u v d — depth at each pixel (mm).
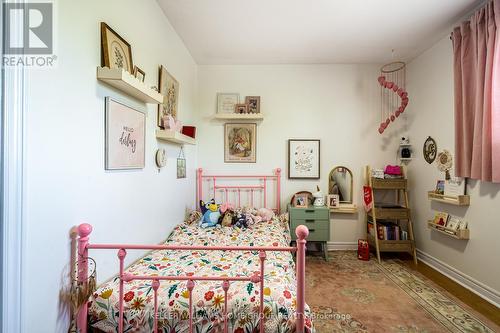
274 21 2236
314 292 2117
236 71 3246
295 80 3234
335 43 2648
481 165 1975
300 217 2902
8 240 817
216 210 2627
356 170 3215
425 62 2812
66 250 1050
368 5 2002
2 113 809
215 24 2285
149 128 1805
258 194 3242
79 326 1082
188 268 1485
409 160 3084
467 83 2127
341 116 3221
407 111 3143
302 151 3213
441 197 2436
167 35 2193
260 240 2080
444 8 2041
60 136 1014
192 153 3029
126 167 1470
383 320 1733
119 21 1424
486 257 2029
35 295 909
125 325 1121
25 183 858
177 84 2418
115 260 1393
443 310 1854
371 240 3014
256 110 3193
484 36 1963
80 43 1113
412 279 2369
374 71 3207
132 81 1314
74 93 1083
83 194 1145
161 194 2043
